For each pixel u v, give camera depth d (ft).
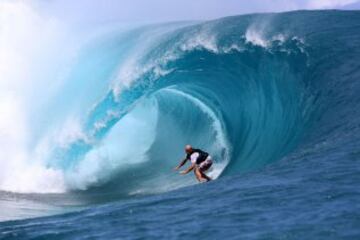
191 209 72.95
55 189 178.09
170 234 61.72
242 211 67.31
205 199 78.59
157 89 213.25
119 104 208.23
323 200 66.33
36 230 69.97
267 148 176.76
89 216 75.87
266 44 199.82
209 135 214.07
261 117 192.13
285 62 190.19
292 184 78.43
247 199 73.56
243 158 186.60
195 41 213.46
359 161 87.45
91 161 195.62
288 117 175.83
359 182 73.20
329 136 124.36
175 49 213.87
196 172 149.79
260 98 196.24
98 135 202.49
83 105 205.46
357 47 177.78
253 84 200.75
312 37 192.13
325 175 80.43
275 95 188.85
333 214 59.77
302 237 54.19
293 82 181.57
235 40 208.44
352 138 109.29
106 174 192.95
